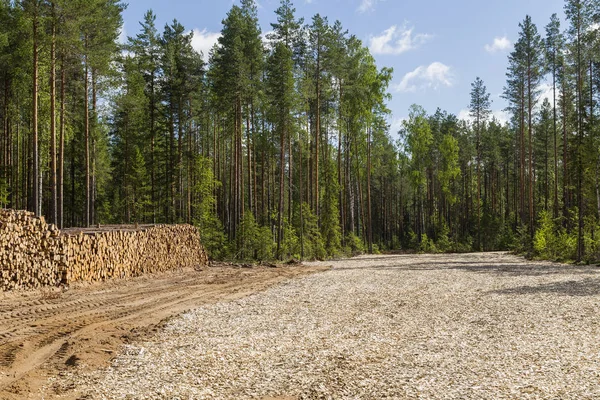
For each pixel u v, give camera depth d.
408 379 6.50
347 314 11.65
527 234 39.81
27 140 35.94
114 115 39.28
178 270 23.34
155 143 41.12
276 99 33.72
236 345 8.58
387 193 75.69
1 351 7.79
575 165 29.00
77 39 22.52
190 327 10.16
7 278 13.60
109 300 13.53
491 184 75.88
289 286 17.22
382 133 50.38
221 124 42.84
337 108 43.38
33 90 22.62
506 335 9.06
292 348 8.37
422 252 48.28
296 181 54.47
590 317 10.48
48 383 6.40
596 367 6.80
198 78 37.84
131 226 25.00
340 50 38.66
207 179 34.00
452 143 57.50
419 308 12.31
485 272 21.62
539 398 5.62
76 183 43.97
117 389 6.17
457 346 8.34
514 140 63.06
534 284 16.58
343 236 42.47
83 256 16.75
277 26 36.44
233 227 35.09
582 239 29.00
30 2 21.23
